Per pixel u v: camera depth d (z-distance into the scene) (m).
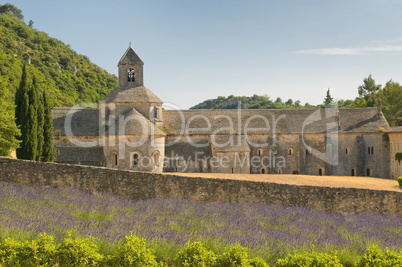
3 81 40.00
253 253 13.77
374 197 26.11
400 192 26.12
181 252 12.13
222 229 16.69
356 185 45.25
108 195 24.12
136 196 25.38
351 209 26.00
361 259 12.59
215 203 24.67
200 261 11.66
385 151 61.47
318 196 26.02
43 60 148.62
